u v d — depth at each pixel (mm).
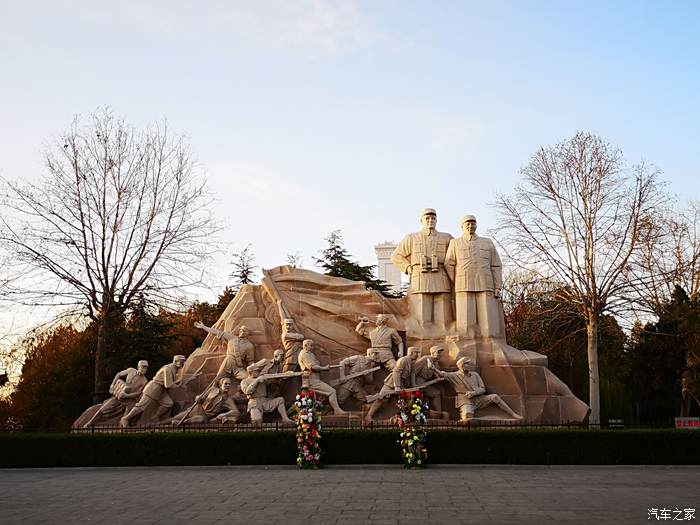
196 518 9758
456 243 20906
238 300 21938
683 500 10828
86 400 33625
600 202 30094
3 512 10500
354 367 19938
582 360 38375
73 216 28516
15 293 27391
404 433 15469
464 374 19062
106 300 28281
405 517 9523
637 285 29266
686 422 27312
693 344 33094
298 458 15547
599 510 9984
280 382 19781
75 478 14664
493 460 15820
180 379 20812
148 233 29109
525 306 35531
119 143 29391
